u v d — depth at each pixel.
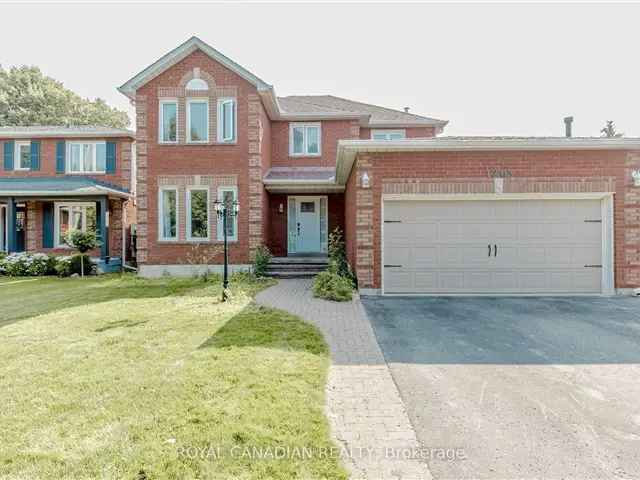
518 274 9.41
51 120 39.84
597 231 9.34
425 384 4.12
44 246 17.69
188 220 13.23
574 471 2.70
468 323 6.77
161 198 13.23
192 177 13.20
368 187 9.34
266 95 13.46
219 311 7.43
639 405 3.65
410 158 9.34
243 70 13.02
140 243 13.16
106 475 2.52
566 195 9.24
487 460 2.81
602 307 8.01
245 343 5.30
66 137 18.05
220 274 12.57
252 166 13.18
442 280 9.44
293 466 2.63
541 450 2.94
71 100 42.47
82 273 14.05
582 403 3.70
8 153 18.12
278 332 5.88
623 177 9.16
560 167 9.21
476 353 5.16
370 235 9.36
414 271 9.45
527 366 4.68
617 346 5.46
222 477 2.50
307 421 3.19
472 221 9.44
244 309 7.63
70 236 14.46
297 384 3.91
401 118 17.92
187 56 13.21
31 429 3.09
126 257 17.81
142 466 2.60
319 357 4.77
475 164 9.28
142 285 11.12
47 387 3.89
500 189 9.20
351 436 3.10
